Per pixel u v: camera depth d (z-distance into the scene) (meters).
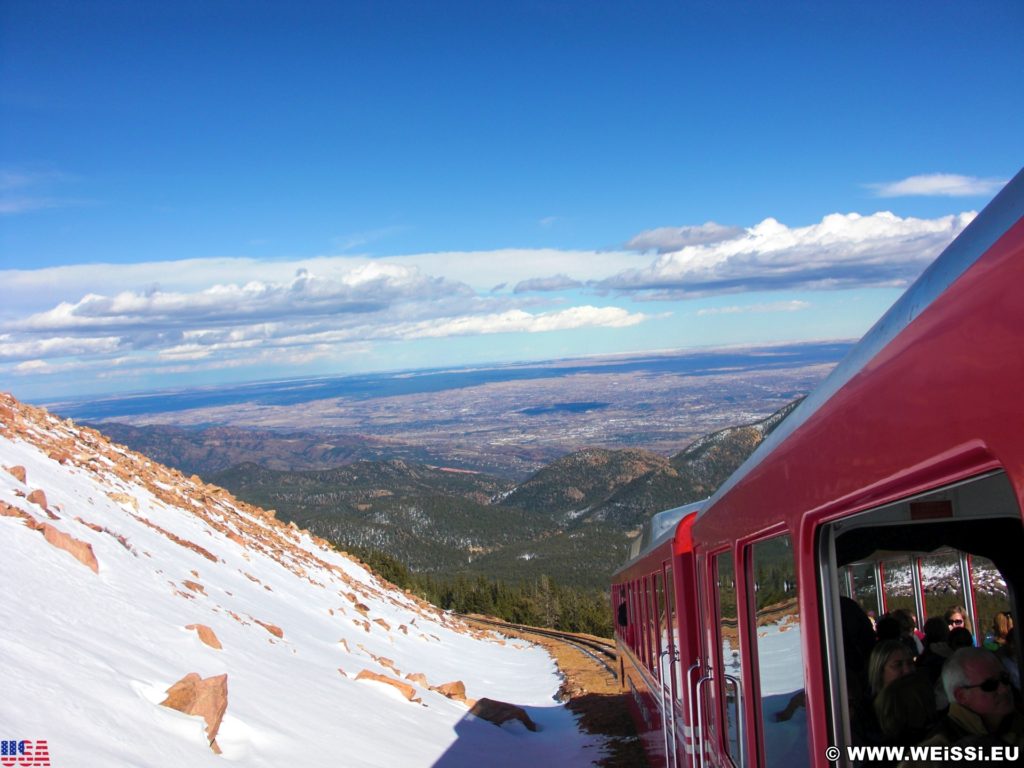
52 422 32.06
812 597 4.02
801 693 4.23
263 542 32.59
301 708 12.66
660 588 10.82
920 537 3.95
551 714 22.97
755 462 5.58
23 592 10.89
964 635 4.01
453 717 17.59
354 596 31.09
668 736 10.12
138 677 9.91
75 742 7.33
